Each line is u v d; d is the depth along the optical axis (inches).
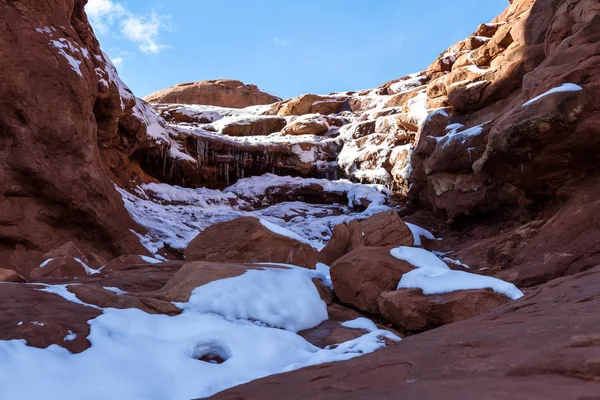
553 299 148.7
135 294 212.2
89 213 478.6
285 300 222.7
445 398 62.6
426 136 785.6
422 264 273.1
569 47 479.8
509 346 88.2
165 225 640.4
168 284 223.5
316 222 869.8
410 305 221.3
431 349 103.3
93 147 506.3
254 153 1059.9
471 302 208.4
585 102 400.5
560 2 617.3
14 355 132.4
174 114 1392.7
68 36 510.6
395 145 1003.3
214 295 205.2
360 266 262.8
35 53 452.8
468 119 724.0
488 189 636.7
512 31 695.7
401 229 438.6
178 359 149.7
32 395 115.7
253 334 176.4
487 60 781.3
